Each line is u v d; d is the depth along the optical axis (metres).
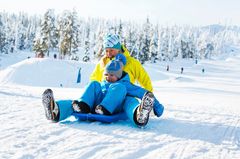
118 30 68.25
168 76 49.19
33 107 6.55
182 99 14.66
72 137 4.03
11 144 3.53
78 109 4.88
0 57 82.81
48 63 40.72
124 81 5.36
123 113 5.19
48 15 57.53
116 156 3.34
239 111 8.52
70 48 56.41
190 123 5.71
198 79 47.84
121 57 5.76
